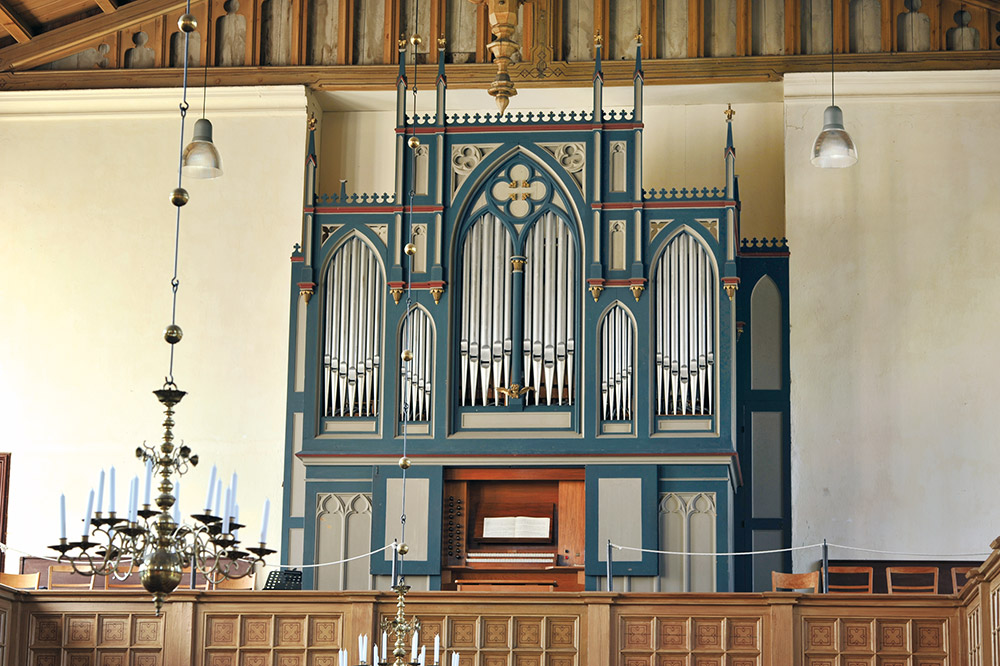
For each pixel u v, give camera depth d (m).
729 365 18.47
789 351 20.25
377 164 22.16
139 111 21.56
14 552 20.20
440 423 18.61
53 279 21.11
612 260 18.91
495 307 18.91
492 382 18.78
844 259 20.34
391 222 19.28
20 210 21.34
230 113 21.52
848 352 20.06
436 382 18.72
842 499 19.64
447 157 19.31
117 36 21.86
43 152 21.52
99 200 21.31
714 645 16.17
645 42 21.30
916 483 19.58
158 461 9.97
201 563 10.42
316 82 21.52
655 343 18.67
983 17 20.77
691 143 21.80
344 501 18.61
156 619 16.62
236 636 16.56
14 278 21.12
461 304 18.98
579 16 21.59
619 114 22.06
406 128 19.42
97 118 21.58
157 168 21.38
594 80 19.36
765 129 21.73
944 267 20.17
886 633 15.92
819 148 17.28
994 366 19.78
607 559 18.02
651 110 21.97
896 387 19.89
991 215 20.23
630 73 21.19
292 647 16.48
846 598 16.03
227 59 21.77
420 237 19.16
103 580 19.89
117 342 20.86
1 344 20.94
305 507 18.59
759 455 20.14
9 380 20.81
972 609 15.39
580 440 18.42
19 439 20.62
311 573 18.39
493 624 16.45
